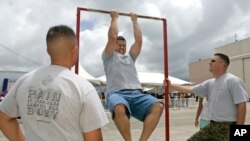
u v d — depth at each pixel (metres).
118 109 3.76
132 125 14.59
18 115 2.40
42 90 2.19
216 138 4.70
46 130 2.12
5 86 16.84
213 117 4.75
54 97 2.13
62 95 2.12
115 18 4.22
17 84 2.34
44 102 2.16
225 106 4.67
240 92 4.54
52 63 2.32
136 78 4.25
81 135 2.16
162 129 13.05
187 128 13.64
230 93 4.64
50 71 2.24
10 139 2.43
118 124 3.76
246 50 44.91
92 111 2.13
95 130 2.14
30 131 2.18
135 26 4.39
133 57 4.38
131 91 4.07
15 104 2.36
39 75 2.26
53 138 2.10
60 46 2.27
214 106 4.77
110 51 4.21
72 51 2.32
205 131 4.80
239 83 4.58
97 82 18.03
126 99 3.98
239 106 4.53
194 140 4.85
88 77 17.88
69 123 2.11
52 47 2.28
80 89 2.14
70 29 2.35
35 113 2.18
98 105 2.18
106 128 12.83
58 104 2.11
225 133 4.63
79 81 2.19
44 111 2.14
